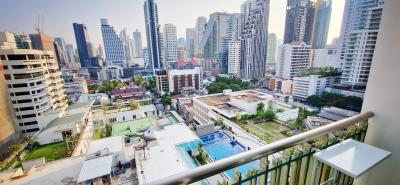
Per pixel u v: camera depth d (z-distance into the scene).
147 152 9.41
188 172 0.78
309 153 1.37
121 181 7.93
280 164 1.27
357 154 1.25
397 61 1.53
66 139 14.69
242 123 17.42
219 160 0.88
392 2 1.53
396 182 1.66
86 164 7.85
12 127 15.89
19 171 8.92
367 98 1.80
